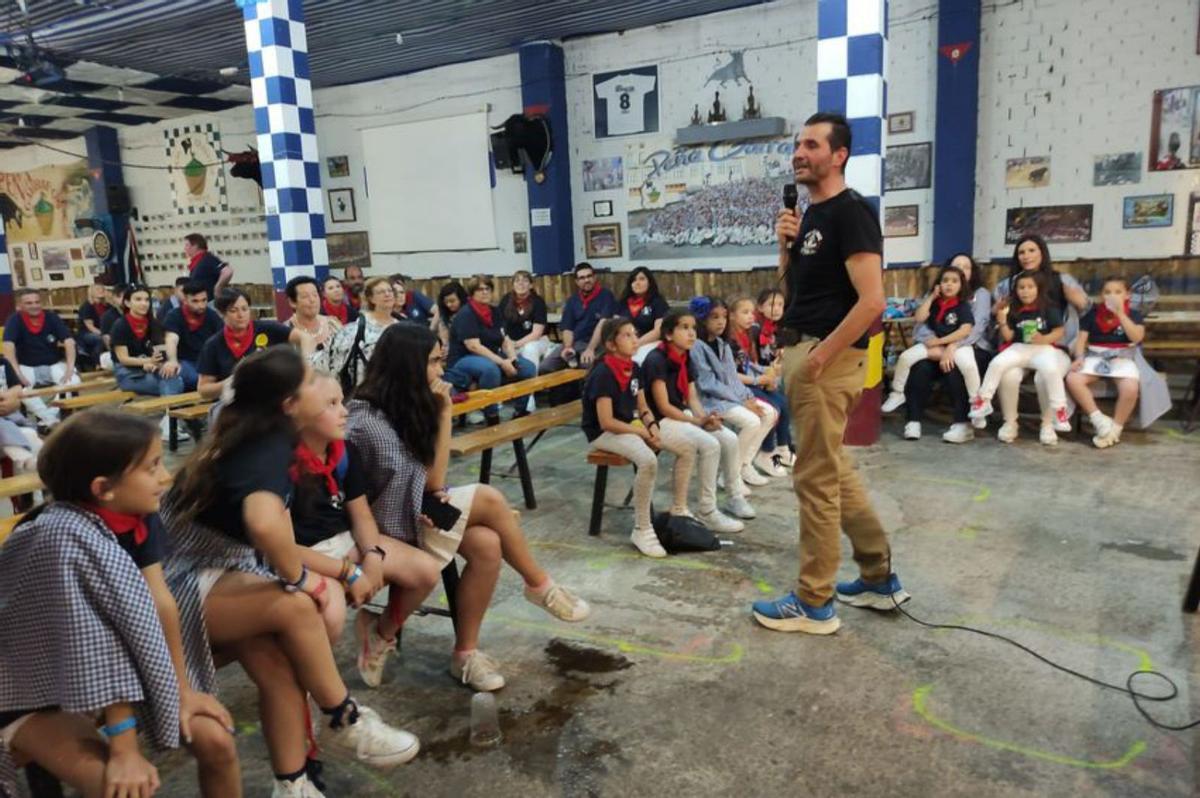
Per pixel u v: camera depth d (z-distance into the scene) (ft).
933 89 23.99
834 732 7.69
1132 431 18.12
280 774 6.65
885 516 13.42
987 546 12.01
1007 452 16.94
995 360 17.57
